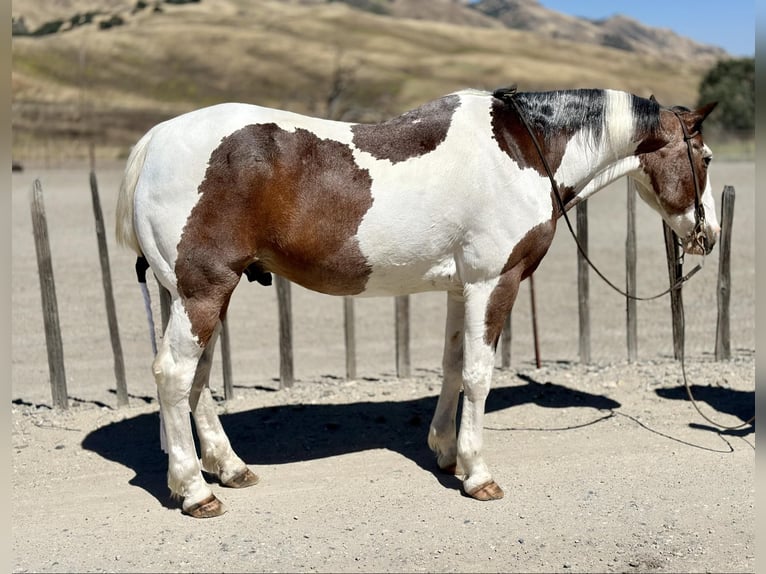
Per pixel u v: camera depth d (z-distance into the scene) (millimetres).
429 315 9734
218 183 3955
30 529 4125
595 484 4633
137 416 5895
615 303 9883
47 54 61688
